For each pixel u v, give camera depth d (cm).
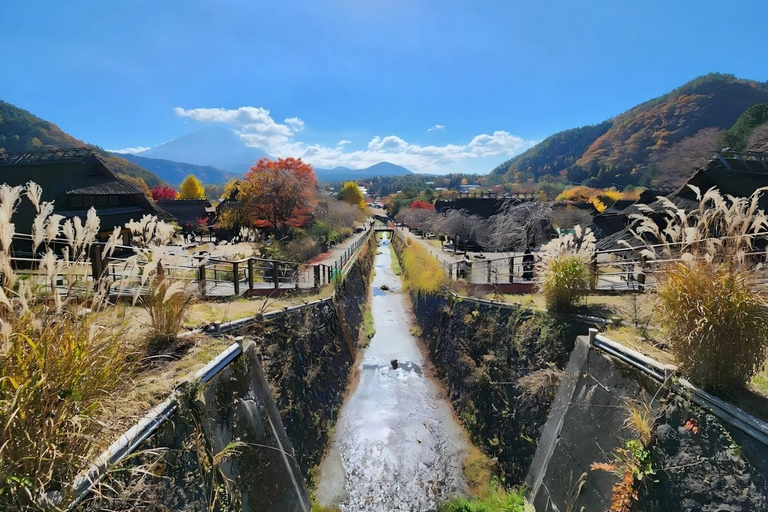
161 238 463
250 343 462
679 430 326
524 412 611
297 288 986
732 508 272
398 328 1441
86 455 208
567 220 2475
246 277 1062
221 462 331
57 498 188
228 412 372
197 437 304
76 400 211
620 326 523
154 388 310
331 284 1216
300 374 698
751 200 361
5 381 193
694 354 332
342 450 733
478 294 991
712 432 304
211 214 3856
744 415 287
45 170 1761
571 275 629
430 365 1110
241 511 346
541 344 634
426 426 809
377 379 1032
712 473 292
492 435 691
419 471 680
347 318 1239
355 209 4519
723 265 342
